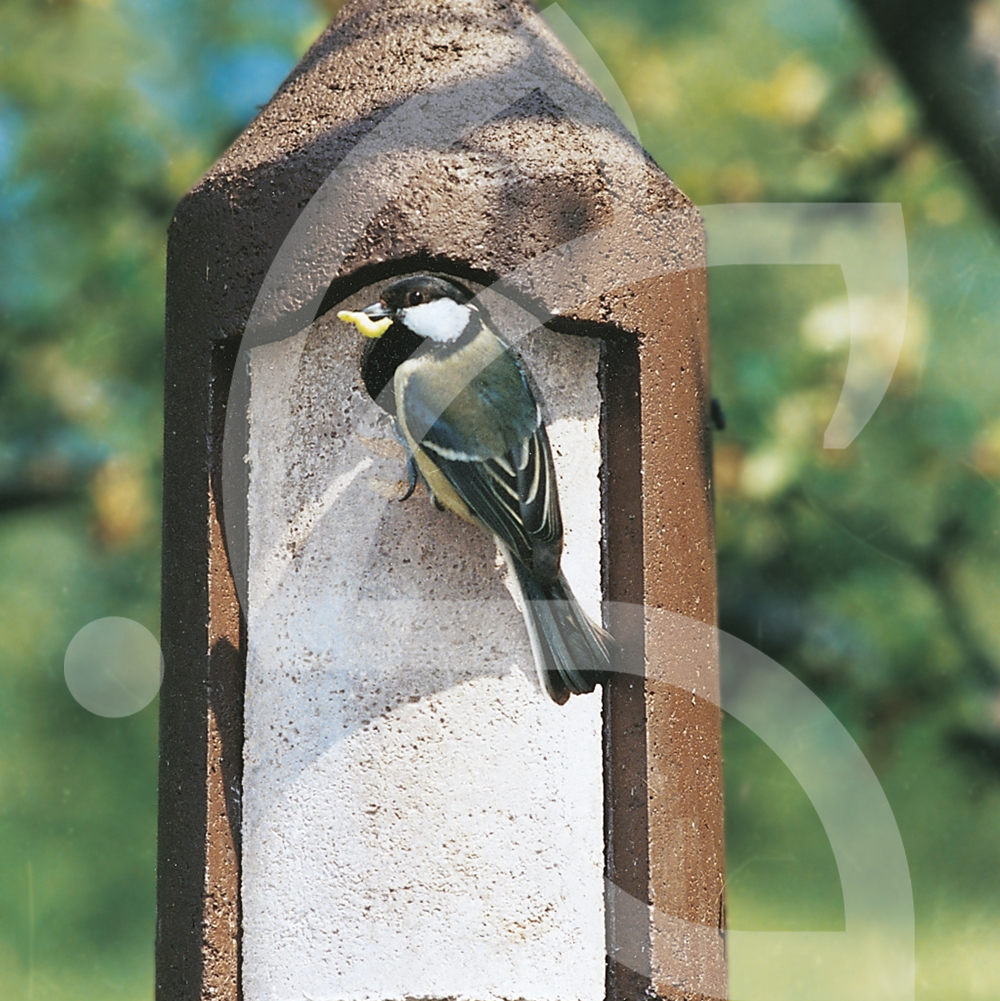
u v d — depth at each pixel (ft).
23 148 44.29
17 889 47.96
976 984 40.11
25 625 50.70
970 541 40.22
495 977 20.25
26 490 44.52
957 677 39.37
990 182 34.73
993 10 34.45
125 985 46.01
